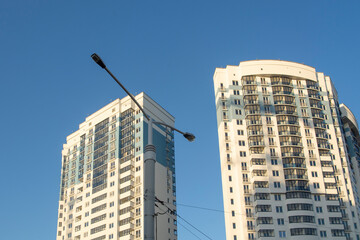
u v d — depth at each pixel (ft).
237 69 410.93
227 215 343.26
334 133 394.11
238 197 349.41
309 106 394.52
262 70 402.11
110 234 373.61
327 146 379.55
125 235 362.94
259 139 368.89
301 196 345.72
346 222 352.69
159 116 441.68
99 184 412.36
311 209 341.62
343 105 435.53
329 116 402.72
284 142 371.76
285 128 377.91
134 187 387.55
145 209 82.79
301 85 406.00
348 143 428.97
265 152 363.35
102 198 401.29
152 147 89.92
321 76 424.87
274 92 396.37
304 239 326.03
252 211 342.64
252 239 331.36
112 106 447.01
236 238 333.83
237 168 360.69
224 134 379.14
